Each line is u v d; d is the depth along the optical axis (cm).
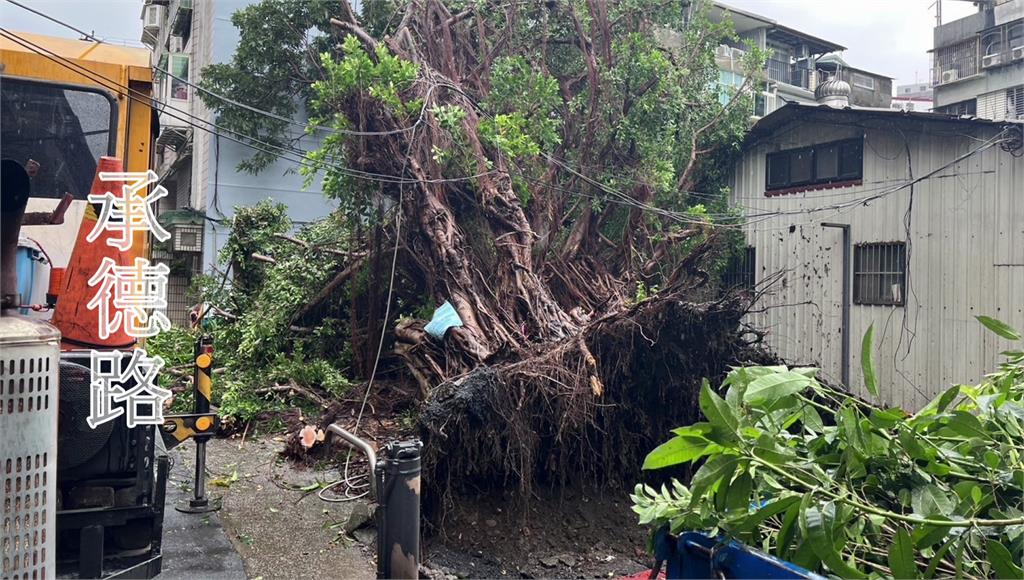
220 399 892
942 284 1012
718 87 1265
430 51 995
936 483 292
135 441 373
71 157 419
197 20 1728
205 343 580
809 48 2173
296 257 1088
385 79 854
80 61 420
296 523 563
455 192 880
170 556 480
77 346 365
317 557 497
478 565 517
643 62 1024
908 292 1048
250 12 1395
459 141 860
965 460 301
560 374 591
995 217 959
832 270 1150
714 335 691
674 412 671
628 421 661
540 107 967
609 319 646
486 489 579
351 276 1009
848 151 1149
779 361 733
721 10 1875
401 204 852
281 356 979
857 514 283
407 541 276
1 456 243
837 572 262
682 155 1189
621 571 521
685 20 1281
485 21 1070
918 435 302
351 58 845
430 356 760
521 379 576
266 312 1034
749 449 287
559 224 950
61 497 372
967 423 308
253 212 1208
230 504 604
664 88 1070
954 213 1004
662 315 657
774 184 1262
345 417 835
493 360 632
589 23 1066
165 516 562
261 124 1479
